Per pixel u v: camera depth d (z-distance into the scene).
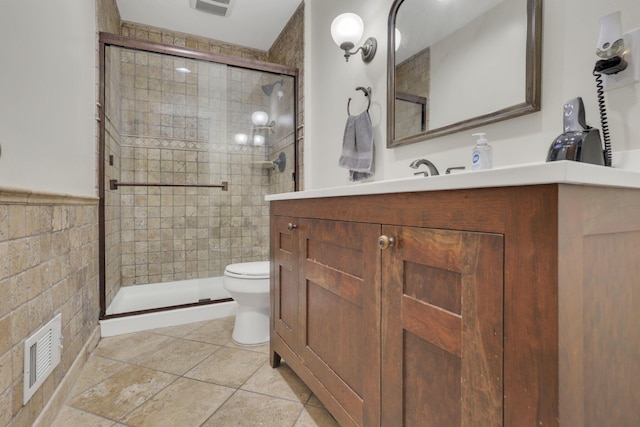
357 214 0.89
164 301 2.46
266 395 1.30
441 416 0.64
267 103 2.91
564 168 0.43
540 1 0.98
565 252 0.45
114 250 2.37
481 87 1.17
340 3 2.05
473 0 1.21
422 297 0.68
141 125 2.68
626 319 0.56
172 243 2.82
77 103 1.57
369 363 0.85
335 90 2.11
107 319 1.93
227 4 2.50
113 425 1.12
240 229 3.04
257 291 1.72
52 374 1.17
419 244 0.69
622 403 0.56
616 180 0.51
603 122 0.83
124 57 2.50
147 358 1.62
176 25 2.78
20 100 0.99
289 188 2.70
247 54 3.20
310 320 1.17
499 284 0.52
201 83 2.85
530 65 1.00
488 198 0.54
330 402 1.03
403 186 0.71
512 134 1.07
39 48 1.13
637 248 0.58
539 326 0.47
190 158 2.87
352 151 1.80
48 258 1.16
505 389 0.52
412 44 1.48
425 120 1.41
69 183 1.44
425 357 0.68
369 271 0.85
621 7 0.81
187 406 1.23
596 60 0.86
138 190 2.70
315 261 1.13
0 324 0.86
